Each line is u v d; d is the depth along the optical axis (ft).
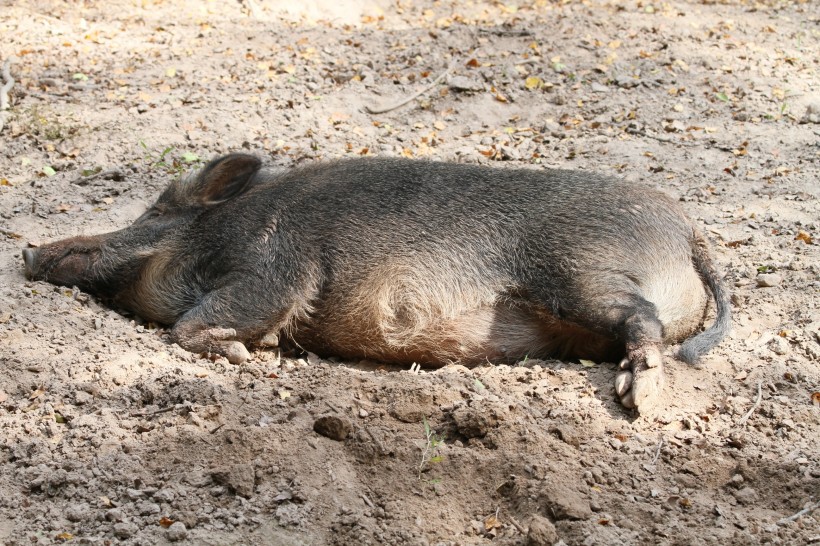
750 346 35.70
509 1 88.58
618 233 35.58
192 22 75.72
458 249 36.09
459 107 63.31
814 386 33.01
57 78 63.98
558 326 35.60
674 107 63.93
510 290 35.76
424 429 30.09
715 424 31.01
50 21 73.77
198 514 26.27
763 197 51.06
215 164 40.63
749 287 40.96
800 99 66.23
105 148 54.80
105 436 29.37
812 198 50.78
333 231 37.11
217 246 38.68
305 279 36.78
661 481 28.32
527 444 29.12
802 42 78.18
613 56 70.69
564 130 60.70
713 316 38.70
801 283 40.83
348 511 26.63
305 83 65.10
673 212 37.24
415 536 25.86
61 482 27.30
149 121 58.23
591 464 28.63
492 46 72.79
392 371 36.63
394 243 36.42
